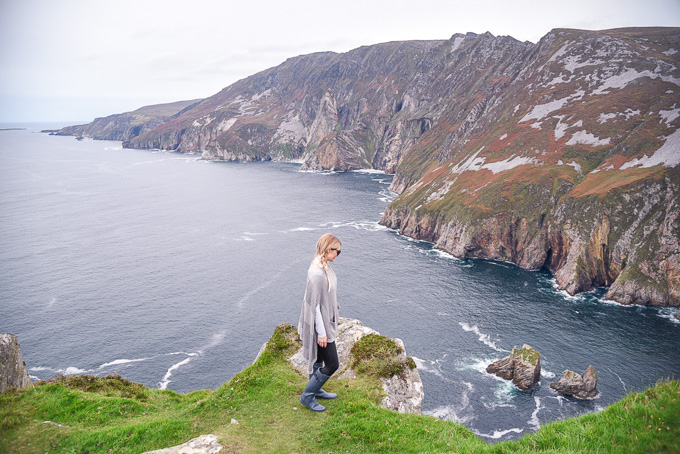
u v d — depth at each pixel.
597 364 63.78
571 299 89.38
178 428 9.26
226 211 172.00
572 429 7.38
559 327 75.69
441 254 121.12
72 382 15.32
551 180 123.88
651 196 100.56
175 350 67.75
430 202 145.38
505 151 154.25
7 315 79.31
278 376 10.70
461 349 68.12
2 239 130.12
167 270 103.75
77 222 153.00
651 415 6.78
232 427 8.78
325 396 9.57
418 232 139.00
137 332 73.31
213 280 97.19
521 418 52.28
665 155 112.56
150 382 59.25
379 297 87.31
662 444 6.17
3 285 93.69
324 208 176.88
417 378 11.14
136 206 182.12
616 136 132.00
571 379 57.44
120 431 9.62
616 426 7.02
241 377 10.66
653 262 90.06
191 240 130.25
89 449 9.28
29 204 183.88
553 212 114.44
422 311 81.25
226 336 72.12
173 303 85.19
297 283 95.19
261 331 73.81
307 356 8.50
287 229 143.62
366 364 11.00
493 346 69.00
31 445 9.71
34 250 119.25
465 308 83.06
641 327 75.69
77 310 81.62
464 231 120.44
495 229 117.56
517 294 91.19
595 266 99.44
